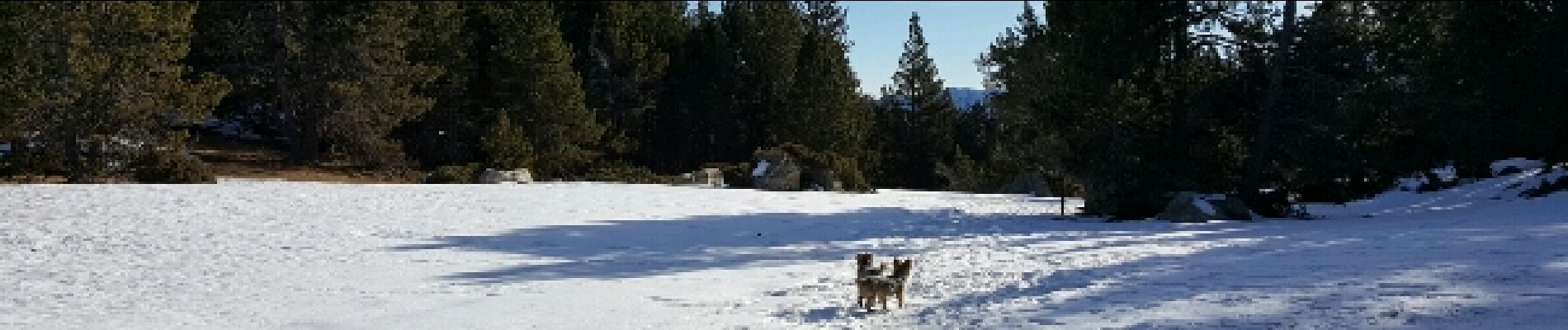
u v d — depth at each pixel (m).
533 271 13.09
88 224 17.89
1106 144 23.11
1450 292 7.72
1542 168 27.94
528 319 8.98
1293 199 32.75
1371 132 23.06
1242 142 24.52
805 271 12.90
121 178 31.41
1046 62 34.00
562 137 46.50
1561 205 18.55
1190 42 23.75
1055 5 26.75
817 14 75.31
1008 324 7.76
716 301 10.04
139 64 33.00
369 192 27.02
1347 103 22.78
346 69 41.38
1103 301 8.53
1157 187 22.95
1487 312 6.81
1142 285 9.45
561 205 24.94
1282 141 23.06
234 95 45.41
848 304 9.63
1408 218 19.84
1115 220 22.64
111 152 32.34
